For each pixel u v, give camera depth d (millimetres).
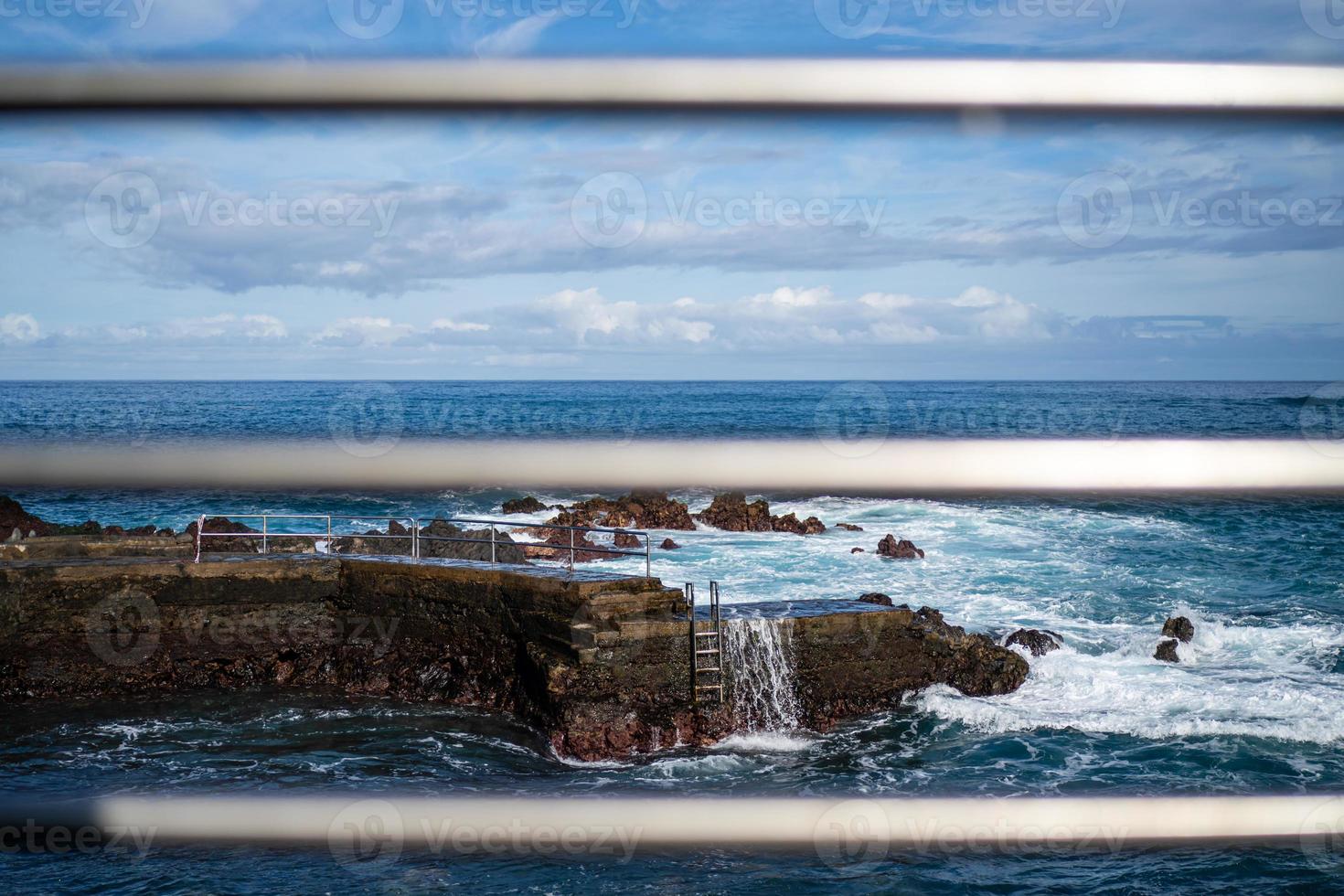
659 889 8719
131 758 14359
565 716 14812
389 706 17047
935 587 23875
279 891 7758
